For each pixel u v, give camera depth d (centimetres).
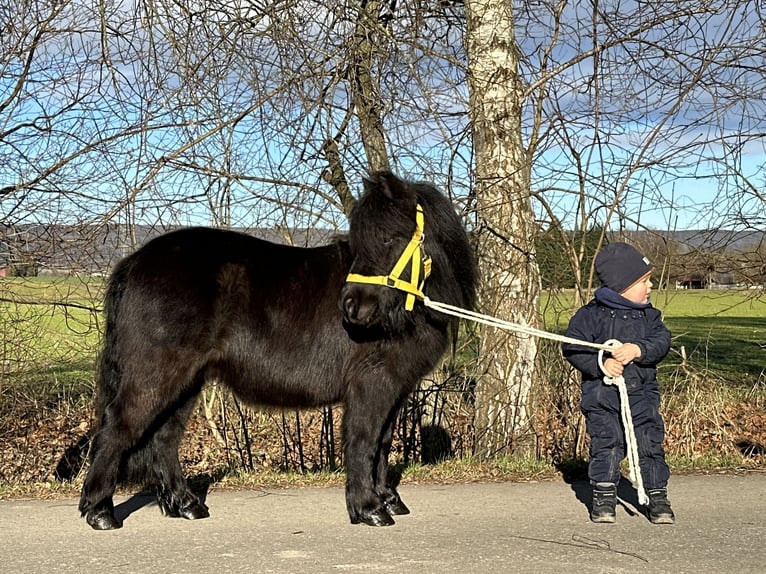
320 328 503
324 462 788
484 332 730
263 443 838
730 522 476
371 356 484
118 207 681
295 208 718
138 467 504
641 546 427
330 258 522
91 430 795
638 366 472
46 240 707
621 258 477
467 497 552
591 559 404
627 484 594
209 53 698
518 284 719
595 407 476
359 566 395
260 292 508
